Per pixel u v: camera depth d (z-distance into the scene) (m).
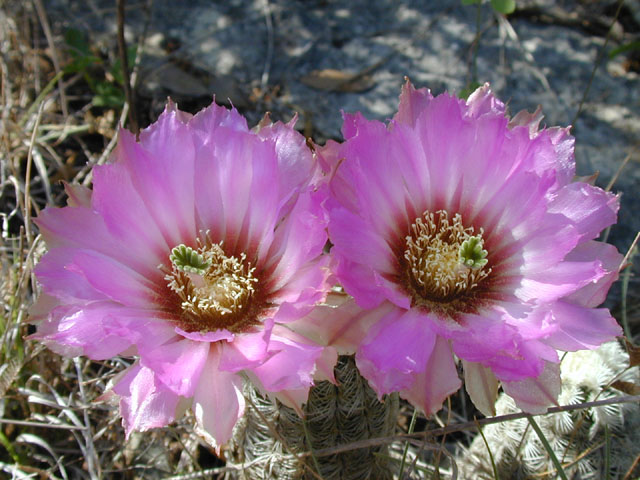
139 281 0.18
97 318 0.16
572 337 0.16
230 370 0.15
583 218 0.18
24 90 0.35
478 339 0.16
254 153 0.18
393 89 0.35
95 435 0.25
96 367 0.28
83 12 0.38
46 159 0.33
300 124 0.34
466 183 0.19
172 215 0.19
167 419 0.16
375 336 0.16
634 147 0.34
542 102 0.35
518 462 0.24
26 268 0.26
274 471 0.22
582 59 0.37
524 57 0.36
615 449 0.22
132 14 0.38
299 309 0.15
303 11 0.38
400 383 0.15
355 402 0.20
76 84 0.36
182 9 0.38
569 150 0.18
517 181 0.18
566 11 0.39
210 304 0.18
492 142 0.18
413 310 0.17
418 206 0.19
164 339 0.17
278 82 0.36
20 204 0.29
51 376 0.27
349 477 0.22
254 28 0.38
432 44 0.37
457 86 0.35
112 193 0.17
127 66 0.31
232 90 0.35
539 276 0.18
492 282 0.19
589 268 0.17
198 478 0.25
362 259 0.16
